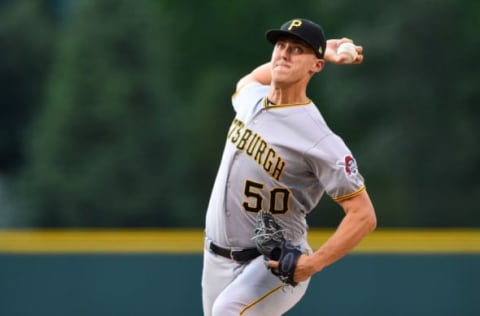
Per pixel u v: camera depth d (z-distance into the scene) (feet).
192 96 336.70
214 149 294.05
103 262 104.73
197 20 351.25
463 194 274.36
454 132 278.26
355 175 60.85
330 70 291.99
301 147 60.95
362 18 295.89
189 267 104.12
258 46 348.18
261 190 62.18
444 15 282.56
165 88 302.04
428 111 280.92
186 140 297.33
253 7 347.36
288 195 62.28
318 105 300.40
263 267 63.52
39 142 292.40
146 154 289.94
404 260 102.22
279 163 61.52
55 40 362.33
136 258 104.68
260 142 61.87
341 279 102.37
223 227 63.57
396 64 283.79
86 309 104.53
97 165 283.79
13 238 106.11
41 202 283.79
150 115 293.02
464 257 101.91
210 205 64.95
